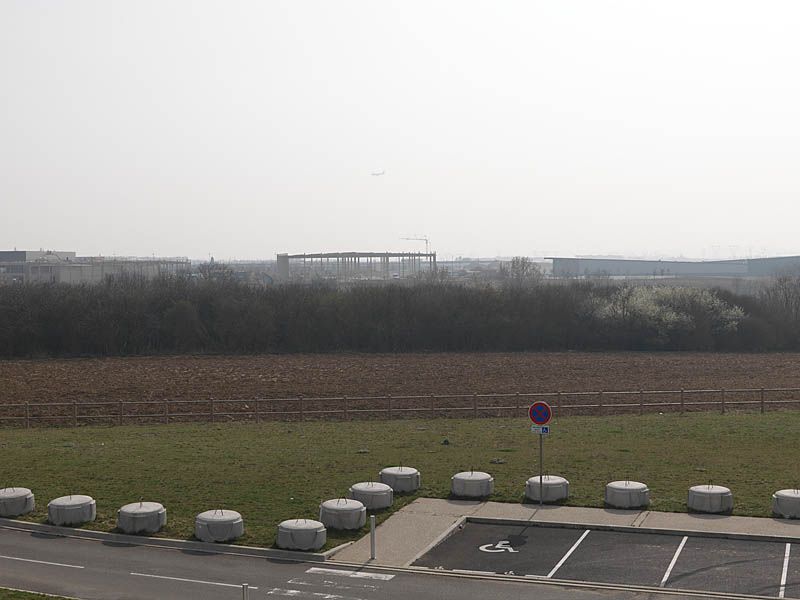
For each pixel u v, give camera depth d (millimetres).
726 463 27172
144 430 37312
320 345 82625
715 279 155625
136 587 16297
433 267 184375
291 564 17766
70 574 17094
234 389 54250
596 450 29719
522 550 18547
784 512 20453
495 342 83000
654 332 81375
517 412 41344
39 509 21812
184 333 81625
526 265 164875
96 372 63938
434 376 60594
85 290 88625
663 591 15906
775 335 82812
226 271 124812
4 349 76562
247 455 29422
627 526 19891
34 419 41281
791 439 31906
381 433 34906
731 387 53438
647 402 46344
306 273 191000
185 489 23969
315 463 27734
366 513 21328
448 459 28203
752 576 16656
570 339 83312
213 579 16781
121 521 19766
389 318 83375
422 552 18391
